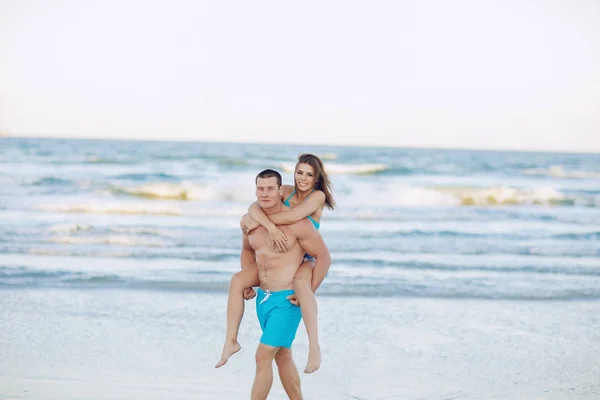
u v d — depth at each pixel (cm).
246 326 777
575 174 2677
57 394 538
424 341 729
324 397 555
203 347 689
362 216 1861
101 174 2358
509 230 1653
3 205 1858
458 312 868
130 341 704
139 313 822
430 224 1739
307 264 475
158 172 2519
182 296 921
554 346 720
